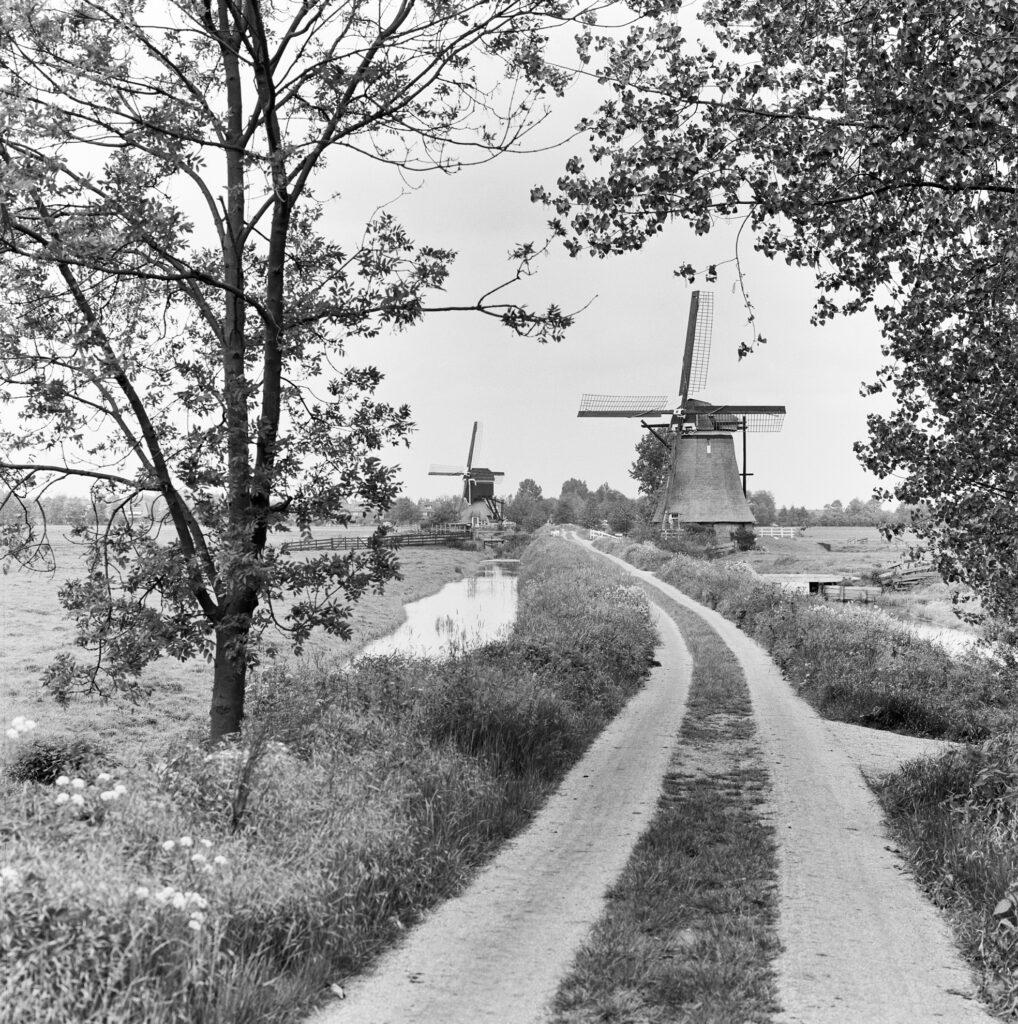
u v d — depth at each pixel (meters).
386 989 6.39
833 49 9.67
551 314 11.66
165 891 5.69
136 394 11.20
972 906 7.75
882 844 9.99
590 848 9.77
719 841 10.13
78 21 10.95
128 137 10.84
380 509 11.95
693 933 7.53
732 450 73.00
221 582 10.84
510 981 6.52
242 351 11.82
